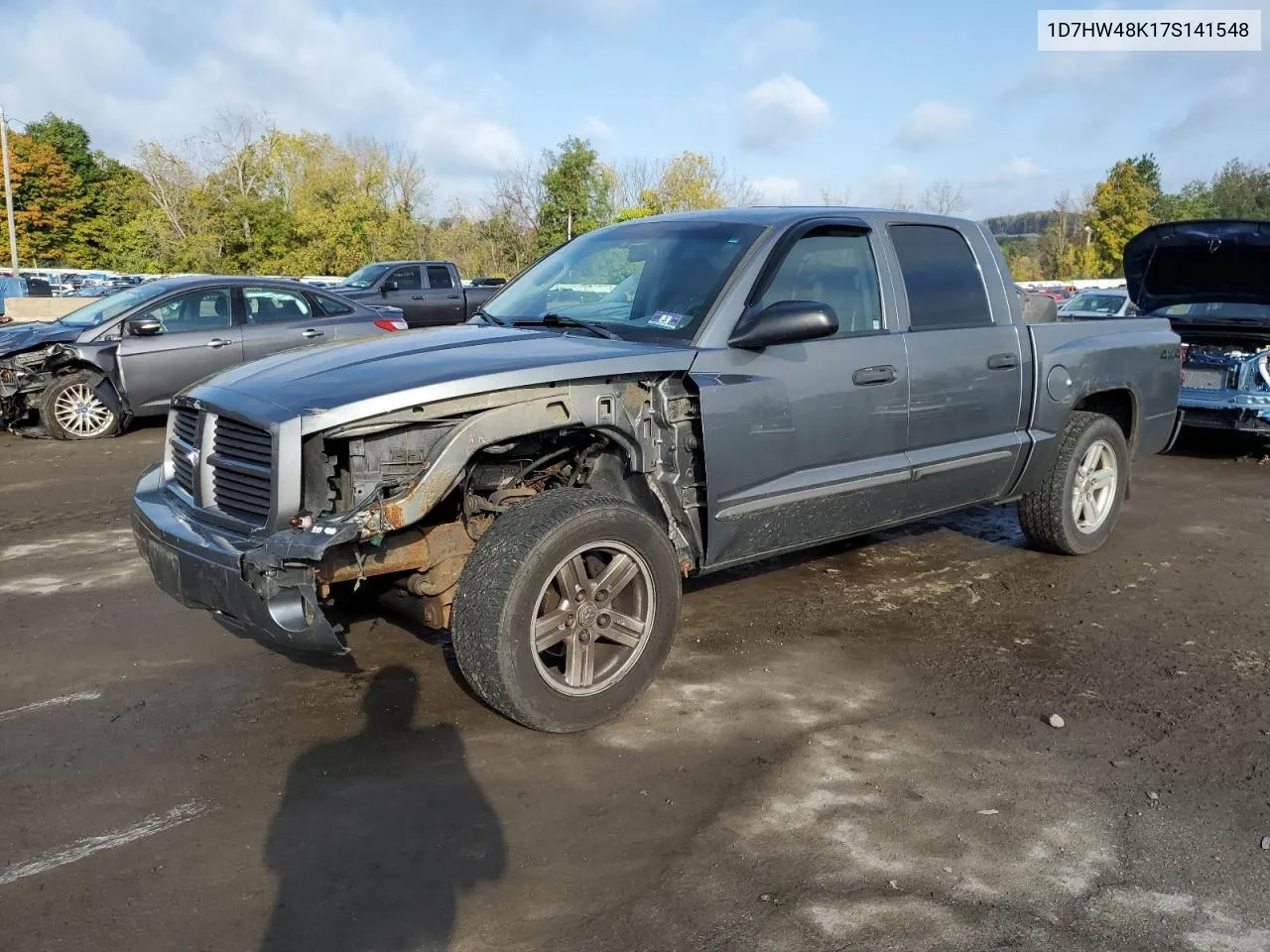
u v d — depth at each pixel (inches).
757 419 157.2
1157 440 246.2
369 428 127.0
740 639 180.1
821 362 166.6
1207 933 100.6
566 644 139.6
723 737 141.6
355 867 110.6
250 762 133.9
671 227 183.2
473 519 145.3
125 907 103.3
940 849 114.4
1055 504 221.8
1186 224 342.3
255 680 159.9
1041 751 139.1
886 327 181.6
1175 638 184.2
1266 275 349.4
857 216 184.1
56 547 235.6
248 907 103.4
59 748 137.5
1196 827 120.2
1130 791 128.4
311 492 127.6
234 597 128.0
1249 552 242.1
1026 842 116.2
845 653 174.4
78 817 120.3
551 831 117.6
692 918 101.7
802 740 140.9
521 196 1710.1
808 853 113.3
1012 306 207.5
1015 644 179.9
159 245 1786.4
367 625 183.6
